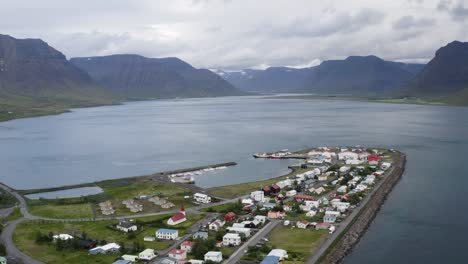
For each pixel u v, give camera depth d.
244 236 160.88
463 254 147.62
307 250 147.88
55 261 143.25
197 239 157.62
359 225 174.25
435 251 150.62
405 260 144.12
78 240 158.75
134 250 150.25
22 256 147.75
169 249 152.88
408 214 190.50
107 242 160.12
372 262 143.12
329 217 178.25
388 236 165.50
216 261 139.50
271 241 157.62
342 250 151.12
